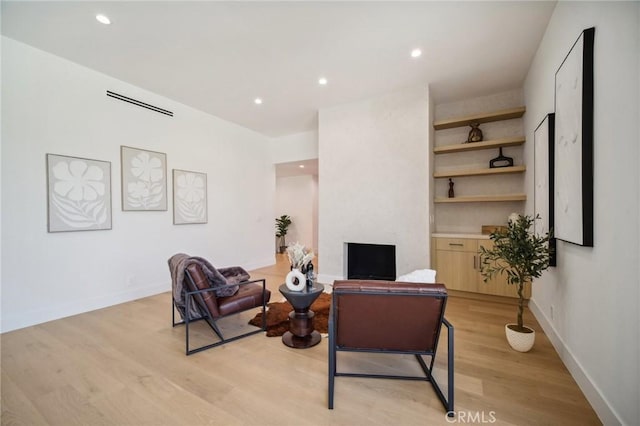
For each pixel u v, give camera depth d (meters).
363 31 2.52
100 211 3.24
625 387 1.28
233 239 5.15
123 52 2.86
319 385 1.80
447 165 4.17
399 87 3.66
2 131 2.58
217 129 4.83
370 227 3.99
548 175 2.27
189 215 4.33
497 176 3.84
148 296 3.74
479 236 3.45
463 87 3.68
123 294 3.48
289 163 6.07
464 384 1.79
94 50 2.82
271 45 2.73
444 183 4.17
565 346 1.99
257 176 5.73
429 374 1.84
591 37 1.56
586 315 1.67
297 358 2.16
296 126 5.36
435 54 2.90
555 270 2.25
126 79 3.44
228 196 5.05
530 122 3.16
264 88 3.70
